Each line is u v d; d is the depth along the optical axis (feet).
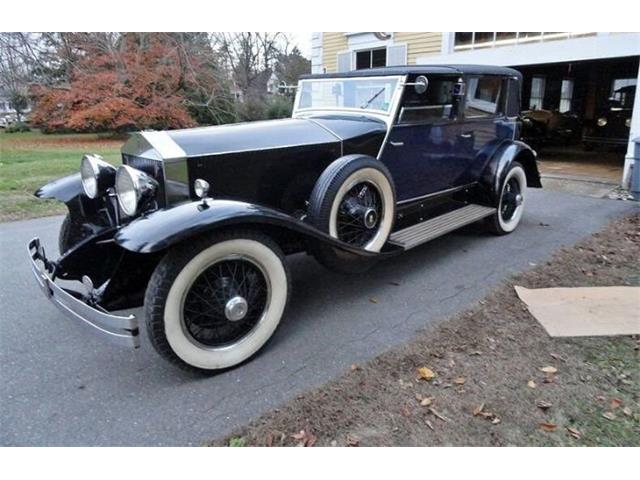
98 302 7.92
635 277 11.55
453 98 12.60
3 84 46.21
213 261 7.53
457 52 28.43
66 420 6.79
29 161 33.45
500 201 14.76
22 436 6.47
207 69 53.06
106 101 46.93
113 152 38.91
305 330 9.32
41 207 19.92
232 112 56.13
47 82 47.37
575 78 42.57
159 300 7.10
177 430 6.57
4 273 12.50
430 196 13.04
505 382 7.45
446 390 7.28
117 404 7.14
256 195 9.85
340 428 6.52
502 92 14.74
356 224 9.95
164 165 8.43
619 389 7.23
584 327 9.04
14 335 9.23
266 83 70.13
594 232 15.51
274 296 8.39
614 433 6.33
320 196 9.32
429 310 10.08
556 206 19.26
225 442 6.33
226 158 9.12
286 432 6.47
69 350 8.70
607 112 35.12
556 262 12.71
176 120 50.29
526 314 9.70
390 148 11.35
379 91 11.51
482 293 10.85
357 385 7.46
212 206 7.51
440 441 6.25
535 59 25.18
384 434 6.39
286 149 9.87
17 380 7.75
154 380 7.75
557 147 38.78
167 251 7.25
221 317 7.79
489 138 14.66
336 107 12.55
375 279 11.90
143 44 48.55
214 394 7.36
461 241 14.89
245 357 8.13
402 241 11.32
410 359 8.15
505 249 13.98
